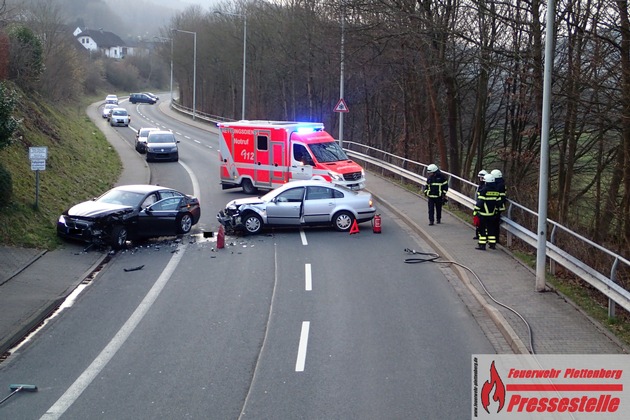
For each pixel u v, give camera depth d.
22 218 18.75
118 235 18.47
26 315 12.62
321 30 40.91
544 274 13.79
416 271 16.19
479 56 20.77
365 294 14.25
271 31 56.88
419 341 11.30
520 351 10.44
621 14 14.94
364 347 11.02
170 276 15.95
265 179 27.36
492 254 17.33
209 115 74.19
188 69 84.75
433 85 27.91
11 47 34.59
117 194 20.03
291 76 58.00
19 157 23.67
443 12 24.22
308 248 18.83
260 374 9.87
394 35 22.89
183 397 9.09
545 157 13.47
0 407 8.85
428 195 21.08
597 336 11.11
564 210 22.02
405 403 8.78
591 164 25.48
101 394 9.24
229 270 16.47
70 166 28.31
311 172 26.00
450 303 13.56
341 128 35.81
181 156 41.50
